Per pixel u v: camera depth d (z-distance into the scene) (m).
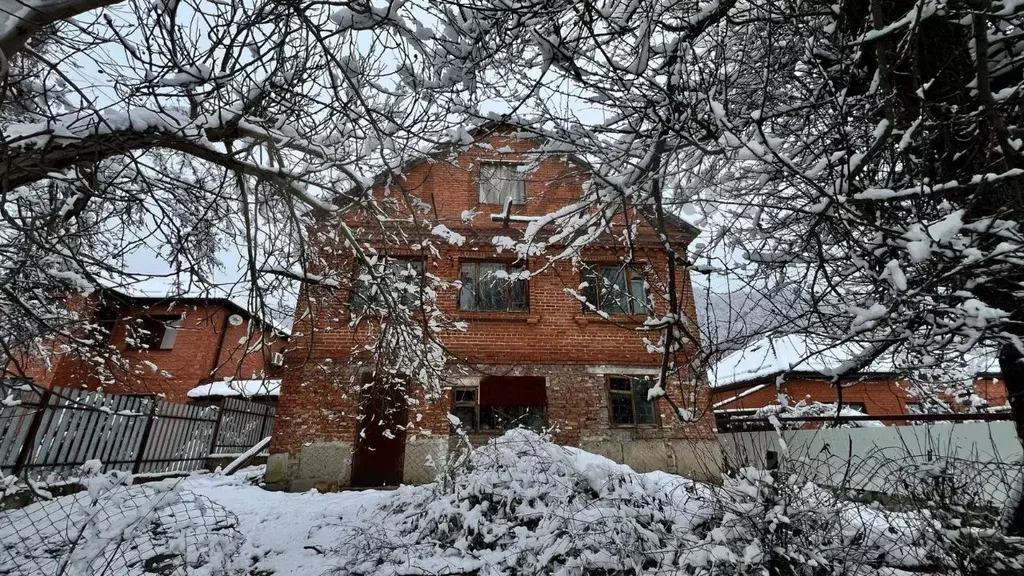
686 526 4.96
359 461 11.55
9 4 2.87
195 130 3.86
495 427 10.24
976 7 2.86
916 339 3.27
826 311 4.59
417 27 3.42
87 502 6.79
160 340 16.83
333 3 3.21
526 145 5.88
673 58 3.42
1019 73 3.54
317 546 5.99
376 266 5.31
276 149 4.21
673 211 4.18
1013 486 3.88
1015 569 3.57
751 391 4.19
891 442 7.38
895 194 2.68
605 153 3.72
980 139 3.26
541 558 4.91
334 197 5.32
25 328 5.88
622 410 10.56
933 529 3.89
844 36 3.67
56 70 3.25
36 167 3.43
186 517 6.68
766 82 2.72
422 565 5.23
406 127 4.06
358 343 9.95
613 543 4.81
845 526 4.25
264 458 13.16
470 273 11.38
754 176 4.46
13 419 7.42
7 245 4.39
